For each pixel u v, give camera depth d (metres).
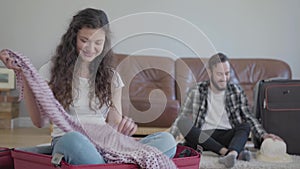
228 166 2.01
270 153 2.17
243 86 3.81
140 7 4.20
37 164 1.26
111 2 4.21
